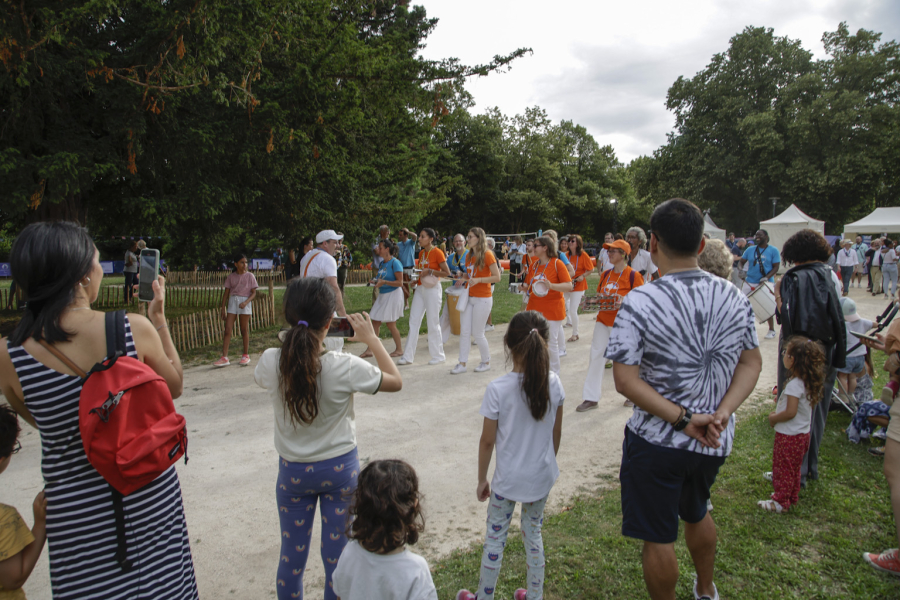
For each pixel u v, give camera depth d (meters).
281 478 2.27
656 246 2.25
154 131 8.44
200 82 7.62
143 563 1.70
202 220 11.79
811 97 35.84
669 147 41.97
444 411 5.69
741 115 36.91
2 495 3.93
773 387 6.48
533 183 48.81
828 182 33.03
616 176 60.38
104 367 1.59
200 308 14.18
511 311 12.59
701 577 2.52
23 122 7.55
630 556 3.04
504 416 2.55
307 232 11.64
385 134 12.06
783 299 3.78
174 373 1.90
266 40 8.39
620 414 5.57
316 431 2.21
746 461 4.25
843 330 3.64
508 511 2.57
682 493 2.29
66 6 6.66
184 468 4.35
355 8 12.28
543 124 50.09
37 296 1.63
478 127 44.34
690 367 2.07
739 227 40.44
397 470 1.92
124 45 8.47
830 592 2.72
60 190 7.15
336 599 2.35
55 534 1.61
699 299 2.09
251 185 10.26
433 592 1.91
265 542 3.32
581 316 12.46
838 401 5.17
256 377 2.27
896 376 3.03
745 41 37.69
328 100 8.96
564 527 3.37
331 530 2.28
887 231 21.78
